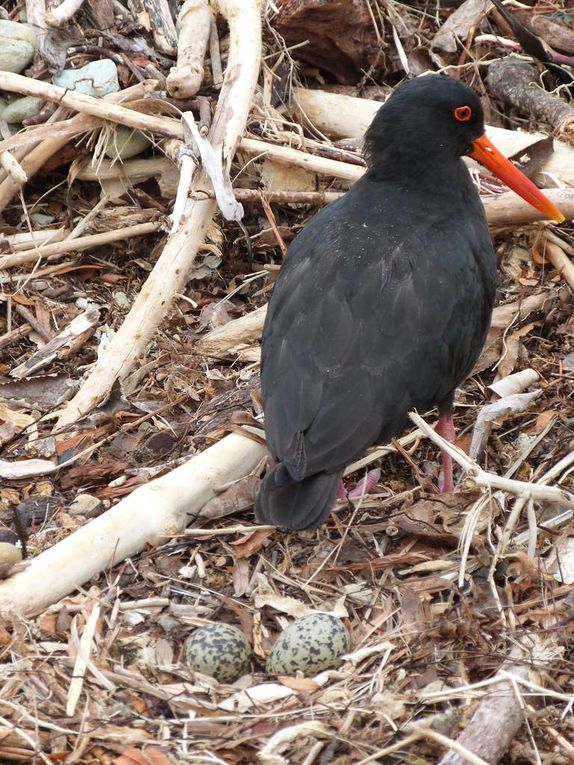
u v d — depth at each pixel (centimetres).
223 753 544
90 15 940
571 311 838
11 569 631
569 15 1044
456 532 665
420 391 659
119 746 544
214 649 590
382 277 660
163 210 910
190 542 673
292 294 673
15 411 788
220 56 930
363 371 635
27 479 733
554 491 659
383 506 707
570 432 750
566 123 905
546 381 795
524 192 774
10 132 919
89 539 651
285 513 612
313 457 616
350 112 944
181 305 873
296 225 910
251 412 756
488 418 746
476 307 694
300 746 541
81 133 900
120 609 630
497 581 645
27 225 910
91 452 749
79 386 805
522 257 881
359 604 639
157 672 591
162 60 940
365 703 566
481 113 744
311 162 876
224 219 909
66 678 584
